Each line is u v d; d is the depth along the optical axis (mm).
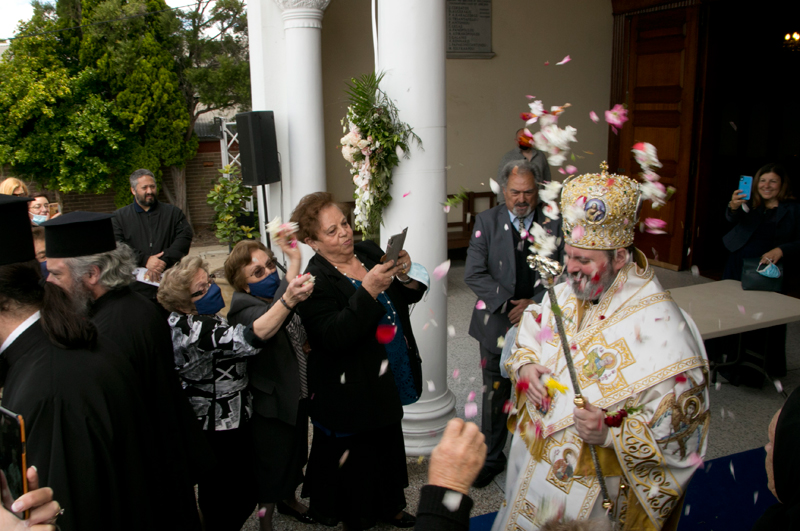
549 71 8602
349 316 2326
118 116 12039
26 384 1741
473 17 8172
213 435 2643
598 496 1902
